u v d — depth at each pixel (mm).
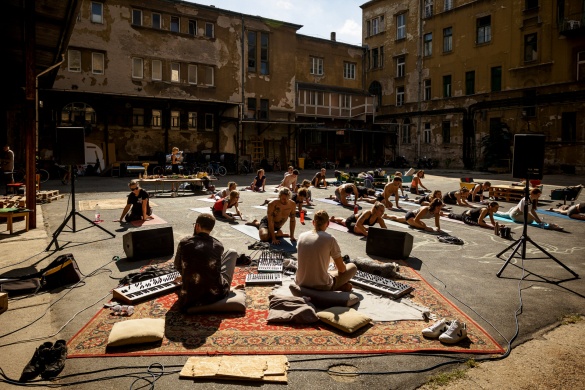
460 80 32438
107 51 24688
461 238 8305
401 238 6461
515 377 3193
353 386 3014
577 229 9523
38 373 3096
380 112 39312
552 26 26453
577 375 3232
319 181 17469
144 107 25719
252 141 30609
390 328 3957
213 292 4246
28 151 8250
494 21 29859
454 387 3039
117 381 3012
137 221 9359
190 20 27797
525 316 4418
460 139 32656
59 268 5070
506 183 19312
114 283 5180
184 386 2963
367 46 40250
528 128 28016
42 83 16812
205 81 28422
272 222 7273
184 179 14680
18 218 9172
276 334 3762
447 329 3770
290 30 32312
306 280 4637
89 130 23734
